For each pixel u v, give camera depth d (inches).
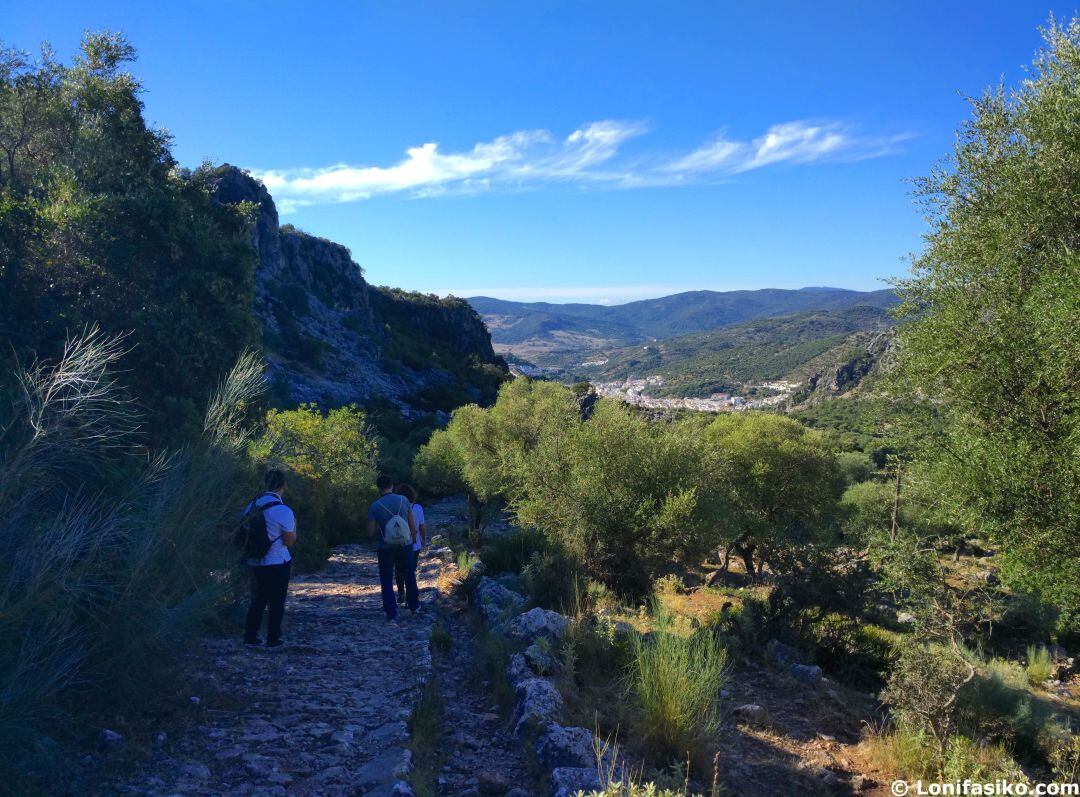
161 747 148.5
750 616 378.9
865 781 199.9
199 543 209.5
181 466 207.0
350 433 733.9
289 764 146.1
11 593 135.3
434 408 3587.6
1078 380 277.7
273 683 204.4
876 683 348.5
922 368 336.2
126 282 425.1
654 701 181.6
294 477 560.1
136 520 170.9
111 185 461.1
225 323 467.8
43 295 380.2
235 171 4062.5
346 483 732.7
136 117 531.8
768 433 1000.2
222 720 170.6
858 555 424.5
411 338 5054.1
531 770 155.9
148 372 406.0
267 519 245.6
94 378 186.2
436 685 213.3
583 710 186.9
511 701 198.4
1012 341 294.0
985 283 329.7
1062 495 268.7
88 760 136.2
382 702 193.9
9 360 313.7
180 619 177.3
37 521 153.6
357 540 762.8
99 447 178.2
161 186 480.7
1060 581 280.4
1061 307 272.5
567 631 246.2
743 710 247.3
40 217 383.2
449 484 1029.2
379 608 349.4
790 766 200.2
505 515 886.4
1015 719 266.7
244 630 271.0
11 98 450.0
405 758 149.3
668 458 507.5
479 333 6279.5
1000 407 300.0
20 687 124.0
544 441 566.3
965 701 266.5
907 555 313.9
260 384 257.1
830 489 1003.9
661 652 197.8
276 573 247.1
